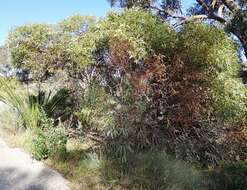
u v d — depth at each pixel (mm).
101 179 6023
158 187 5938
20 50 9477
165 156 6758
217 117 7469
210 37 7648
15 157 6930
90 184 5867
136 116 7000
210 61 7379
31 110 8453
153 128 7207
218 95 7367
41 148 6875
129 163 6531
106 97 7242
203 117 7480
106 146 6934
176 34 7723
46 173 6316
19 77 10148
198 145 7477
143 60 7418
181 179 6234
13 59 9703
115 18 8094
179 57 7285
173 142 7309
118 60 7355
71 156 6926
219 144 7574
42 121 8211
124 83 7191
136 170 6332
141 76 7129
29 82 10125
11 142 7652
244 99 7738
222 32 7996
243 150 7770
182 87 7285
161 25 7965
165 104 7324
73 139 7621
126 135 6883
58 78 9188
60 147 6988
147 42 7633
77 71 8609
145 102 7129
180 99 7320
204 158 7496
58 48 9070
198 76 7305
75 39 8445
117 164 6500
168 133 7340
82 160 6676
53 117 8852
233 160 7590
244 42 10188
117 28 7738
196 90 7320
